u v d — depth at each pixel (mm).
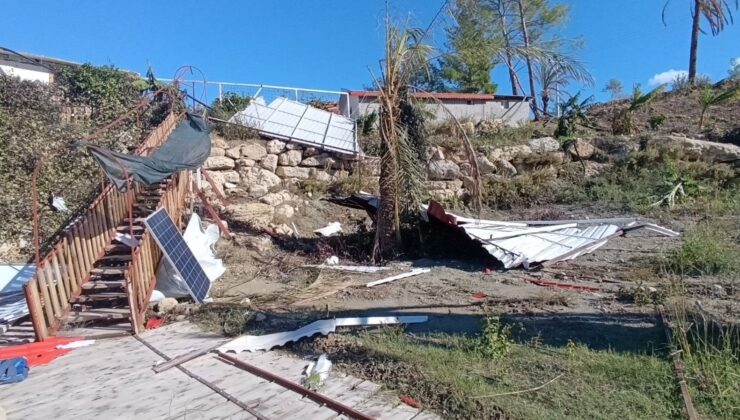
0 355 6445
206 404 4707
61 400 5047
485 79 28375
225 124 15781
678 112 21484
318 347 5957
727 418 3836
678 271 8508
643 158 16484
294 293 8727
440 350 5535
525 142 17625
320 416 4305
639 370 4707
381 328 6488
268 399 4719
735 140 17562
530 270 9500
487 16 11781
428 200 11758
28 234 11141
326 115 18594
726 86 23422
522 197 15836
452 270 9938
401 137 11078
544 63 12227
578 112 18406
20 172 11922
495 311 7043
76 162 12711
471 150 11555
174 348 6449
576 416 3996
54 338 7105
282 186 15609
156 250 8656
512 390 4500
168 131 13062
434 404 4344
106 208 9500
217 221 12133
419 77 11953
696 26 25625
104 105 15133
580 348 5348
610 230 10641
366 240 12406
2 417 4555
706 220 12203
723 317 6004
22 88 13758
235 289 9414
